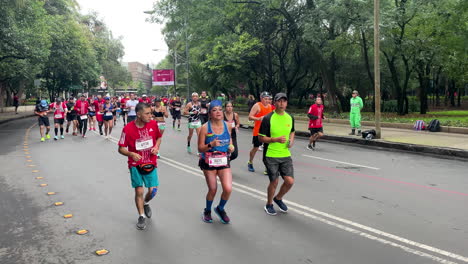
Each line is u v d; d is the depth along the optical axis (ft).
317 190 22.41
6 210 19.15
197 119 37.27
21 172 28.32
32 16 88.38
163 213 18.45
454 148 35.50
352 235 15.31
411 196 21.11
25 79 142.41
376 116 44.37
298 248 14.08
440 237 15.02
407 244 14.37
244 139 50.24
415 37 72.08
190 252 13.87
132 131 16.08
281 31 97.76
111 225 16.83
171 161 32.89
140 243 14.78
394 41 72.49
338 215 17.81
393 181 24.84
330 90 84.89
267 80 117.08
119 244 14.70
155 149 16.47
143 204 16.66
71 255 13.76
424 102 83.82
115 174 27.58
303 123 70.23
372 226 16.30
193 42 125.80
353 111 49.03
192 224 16.85
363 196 21.12
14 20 81.51
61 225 16.89
